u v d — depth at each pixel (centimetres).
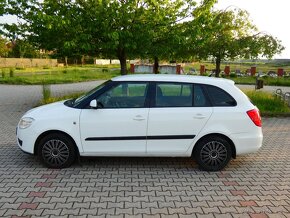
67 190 538
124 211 470
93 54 1459
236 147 634
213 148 637
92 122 619
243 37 1864
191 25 1352
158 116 620
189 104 631
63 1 1319
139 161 693
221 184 581
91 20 1286
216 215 466
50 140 627
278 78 3650
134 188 553
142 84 637
